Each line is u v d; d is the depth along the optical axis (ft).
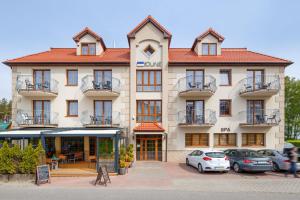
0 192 33.68
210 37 69.82
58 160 55.62
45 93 63.00
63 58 66.74
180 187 36.40
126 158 54.44
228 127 64.64
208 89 61.72
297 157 47.01
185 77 65.05
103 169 38.96
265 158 46.09
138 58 66.23
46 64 64.64
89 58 67.05
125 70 66.03
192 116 64.95
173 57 68.85
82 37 69.51
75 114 65.77
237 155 50.21
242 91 64.49
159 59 66.23
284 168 46.57
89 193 32.94
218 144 65.00
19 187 36.60
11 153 41.50
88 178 43.29
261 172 48.91
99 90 61.98
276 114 64.03
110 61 65.00
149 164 59.41
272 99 65.31
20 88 63.41
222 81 66.18
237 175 45.83
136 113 65.72
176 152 64.13
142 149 65.05
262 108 65.92
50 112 64.44
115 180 41.34
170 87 65.57
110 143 64.59
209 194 32.50
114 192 33.47
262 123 62.49
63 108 64.90
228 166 47.16
